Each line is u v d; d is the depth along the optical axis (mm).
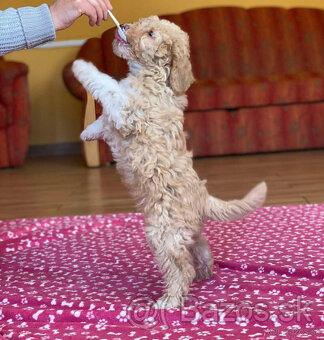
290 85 5359
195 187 2006
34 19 1908
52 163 5805
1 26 1881
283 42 5941
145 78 1977
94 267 2510
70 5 1943
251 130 5445
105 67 2520
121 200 3912
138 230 3072
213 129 5426
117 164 2043
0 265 2609
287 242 2658
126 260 2578
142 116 1933
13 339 1782
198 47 5852
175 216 1923
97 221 3270
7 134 5605
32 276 2434
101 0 1988
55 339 1743
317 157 5109
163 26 2008
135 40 1983
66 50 6121
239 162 5129
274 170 4648
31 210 3838
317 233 2781
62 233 3061
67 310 1943
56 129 6320
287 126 5449
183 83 1994
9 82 5484
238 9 5996
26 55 6160
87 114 2219
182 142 2010
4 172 5457
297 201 3580
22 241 2912
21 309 1971
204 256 2209
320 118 5457
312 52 5938
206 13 5930
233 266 2365
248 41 5918
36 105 6266
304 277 2211
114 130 1996
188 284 1990
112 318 1898
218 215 2105
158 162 1930
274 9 6031
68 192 4328
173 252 1924
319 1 6164
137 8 2637
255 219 3111
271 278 2219
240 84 5363
